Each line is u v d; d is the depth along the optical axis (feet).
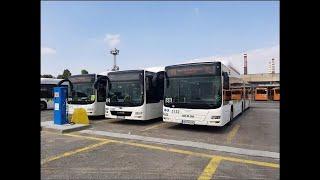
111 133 37.04
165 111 39.96
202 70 37.73
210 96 36.86
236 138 33.83
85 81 53.72
